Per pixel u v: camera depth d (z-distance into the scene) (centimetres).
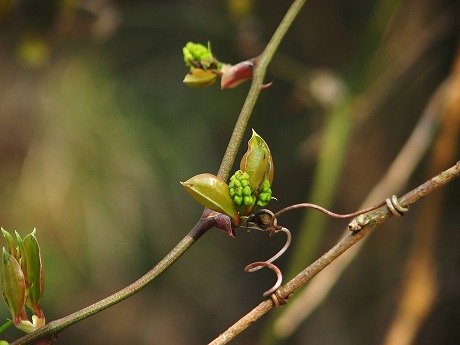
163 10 73
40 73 77
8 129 76
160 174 80
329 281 58
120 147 78
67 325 39
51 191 76
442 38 73
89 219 77
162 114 82
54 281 77
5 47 74
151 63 83
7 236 39
